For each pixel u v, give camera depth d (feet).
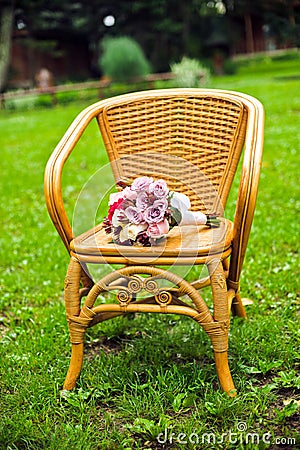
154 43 106.11
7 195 23.12
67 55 108.27
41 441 7.36
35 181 25.36
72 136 8.91
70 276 8.20
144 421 7.57
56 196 8.37
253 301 11.44
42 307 12.13
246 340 9.56
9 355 9.72
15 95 64.80
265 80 66.54
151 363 9.25
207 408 7.66
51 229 17.85
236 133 9.48
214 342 7.97
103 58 68.44
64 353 9.76
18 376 8.96
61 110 58.95
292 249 14.37
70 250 8.36
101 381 8.65
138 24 105.81
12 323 11.16
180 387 8.37
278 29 123.75
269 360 8.96
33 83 97.50
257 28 118.73
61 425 7.64
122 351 9.64
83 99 66.74
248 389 8.30
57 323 10.85
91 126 39.91
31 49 99.45
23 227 18.51
